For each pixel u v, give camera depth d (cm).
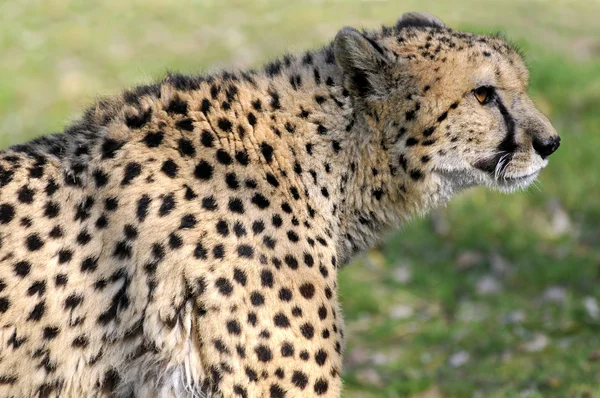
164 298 778
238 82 856
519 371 1342
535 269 1794
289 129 845
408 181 894
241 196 802
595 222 1964
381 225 923
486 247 1900
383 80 872
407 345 1544
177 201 789
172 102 826
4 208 788
